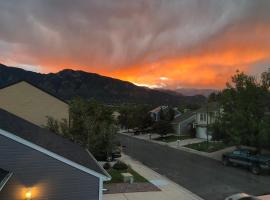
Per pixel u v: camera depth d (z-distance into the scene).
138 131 72.88
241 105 35.72
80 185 15.24
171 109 74.94
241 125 33.91
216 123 37.78
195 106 102.12
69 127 29.38
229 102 37.25
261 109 34.69
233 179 26.03
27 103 33.59
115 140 29.94
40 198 14.62
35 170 14.58
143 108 77.00
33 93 33.81
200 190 22.31
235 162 31.11
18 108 33.31
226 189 22.66
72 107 30.58
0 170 13.77
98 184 15.55
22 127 18.41
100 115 32.03
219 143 47.16
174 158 37.56
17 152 14.37
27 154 14.48
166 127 61.50
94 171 15.42
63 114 34.41
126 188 22.23
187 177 26.70
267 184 24.17
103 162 33.31
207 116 53.72
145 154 40.97
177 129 65.88
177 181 25.06
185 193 21.33
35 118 33.66
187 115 68.56
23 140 14.38
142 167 31.02
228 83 37.72
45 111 34.00
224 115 37.03
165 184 23.73
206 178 26.30
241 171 29.56
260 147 33.44
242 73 36.62
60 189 14.92
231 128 34.91
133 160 35.75
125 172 27.84
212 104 57.47
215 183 24.50
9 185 14.23
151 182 24.31
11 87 33.31
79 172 15.23
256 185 23.88
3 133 14.16
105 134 29.06
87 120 28.48
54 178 14.84
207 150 42.81
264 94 35.06
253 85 35.62
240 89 36.31
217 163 33.97
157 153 42.03
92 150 28.31
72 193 15.10
